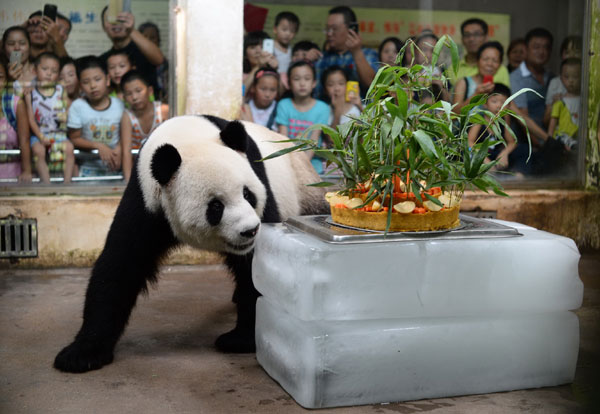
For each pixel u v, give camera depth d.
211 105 5.58
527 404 2.97
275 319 3.22
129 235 3.45
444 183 2.98
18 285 5.10
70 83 5.88
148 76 6.00
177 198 3.19
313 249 2.78
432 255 2.93
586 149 6.70
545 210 6.36
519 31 6.77
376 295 2.88
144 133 6.06
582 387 3.18
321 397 2.89
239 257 3.64
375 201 3.04
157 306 4.59
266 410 2.90
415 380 2.99
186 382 3.24
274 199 3.70
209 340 3.91
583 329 4.06
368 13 6.43
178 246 3.77
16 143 5.85
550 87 6.83
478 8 6.68
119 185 5.99
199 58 5.51
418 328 2.96
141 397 3.05
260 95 6.33
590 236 6.51
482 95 3.13
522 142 6.84
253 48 6.25
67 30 5.83
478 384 3.08
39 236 5.58
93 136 5.97
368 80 6.52
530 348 3.12
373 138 3.20
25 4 5.74
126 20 5.89
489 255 3.00
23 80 5.81
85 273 5.50
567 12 6.78
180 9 5.74
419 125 3.04
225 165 3.18
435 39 6.64
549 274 3.09
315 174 4.37
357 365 2.91
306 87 6.40
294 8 6.27
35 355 3.62
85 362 3.38
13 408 2.91
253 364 3.51
